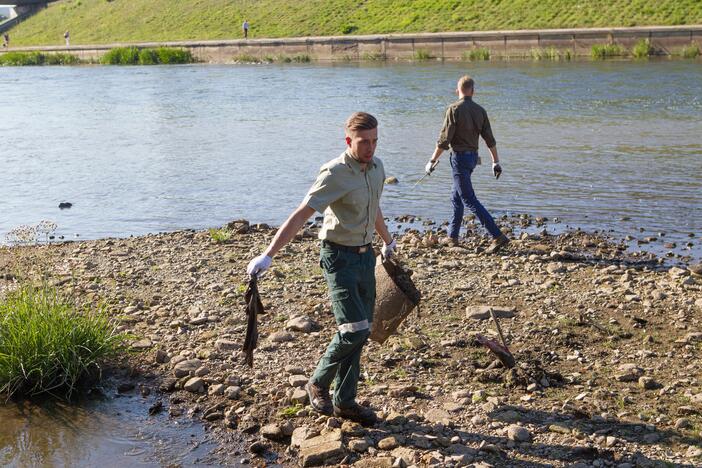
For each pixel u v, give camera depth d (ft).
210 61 192.85
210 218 38.52
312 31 199.82
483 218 29.76
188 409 17.60
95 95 108.88
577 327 21.61
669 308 22.99
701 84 95.20
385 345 20.56
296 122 73.72
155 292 25.31
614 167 47.91
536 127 65.82
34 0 290.56
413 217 37.29
